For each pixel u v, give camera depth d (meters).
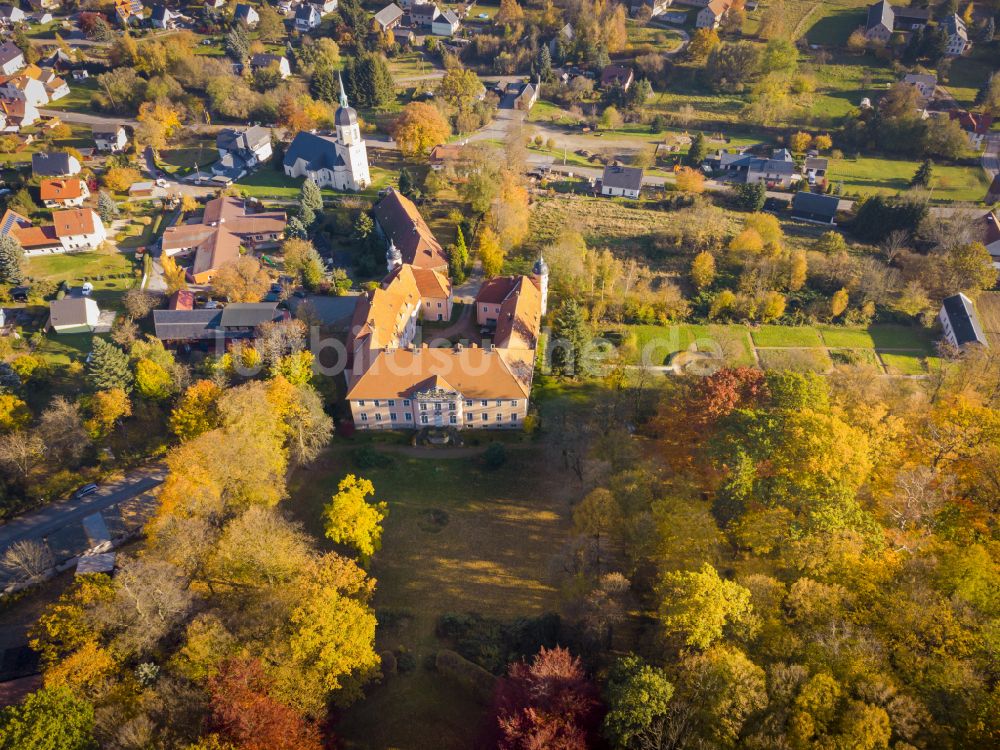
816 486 74.00
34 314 142.25
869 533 69.19
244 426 92.50
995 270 149.38
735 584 63.03
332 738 65.06
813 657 57.34
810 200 184.12
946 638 56.94
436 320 138.12
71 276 154.62
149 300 140.25
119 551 91.69
